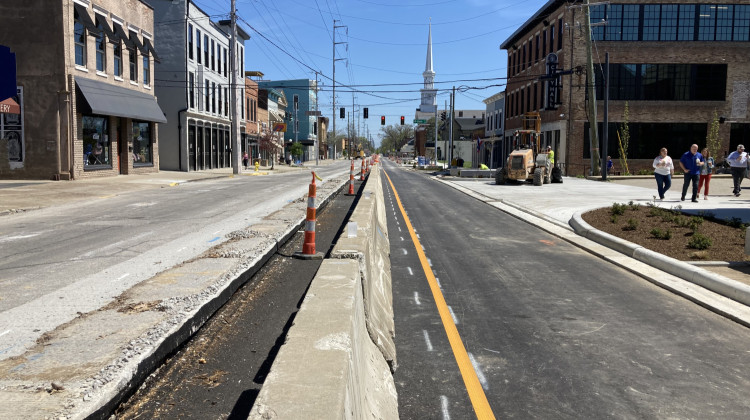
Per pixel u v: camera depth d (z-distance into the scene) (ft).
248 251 26.61
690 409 14.25
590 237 39.99
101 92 83.05
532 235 42.80
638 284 27.66
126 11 94.02
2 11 74.28
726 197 62.85
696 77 123.65
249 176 117.80
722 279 25.40
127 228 36.99
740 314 21.97
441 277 28.58
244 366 13.97
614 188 82.38
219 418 11.13
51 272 23.84
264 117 213.25
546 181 93.56
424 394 14.88
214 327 17.01
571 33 122.01
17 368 12.38
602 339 19.51
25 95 75.51
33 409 10.18
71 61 76.28
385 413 12.68
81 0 78.84
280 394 7.93
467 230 44.86
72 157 77.41
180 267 23.04
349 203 54.85
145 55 100.58
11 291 20.53
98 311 16.90
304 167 211.00
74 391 11.02
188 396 12.17
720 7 122.11
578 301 24.41
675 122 124.16
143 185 76.02
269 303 19.70
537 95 144.25
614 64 122.93
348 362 9.37
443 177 130.72
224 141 158.71
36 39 74.79
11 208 46.78
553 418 13.70
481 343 18.93
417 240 39.68
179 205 51.80
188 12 126.21
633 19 122.21
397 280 27.81
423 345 18.63
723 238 35.37
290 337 10.57
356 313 13.37
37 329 15.88
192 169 132.16
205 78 139.95
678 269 28.55
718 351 18.44
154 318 15.99
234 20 118.11
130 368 12.14
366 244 21.26
